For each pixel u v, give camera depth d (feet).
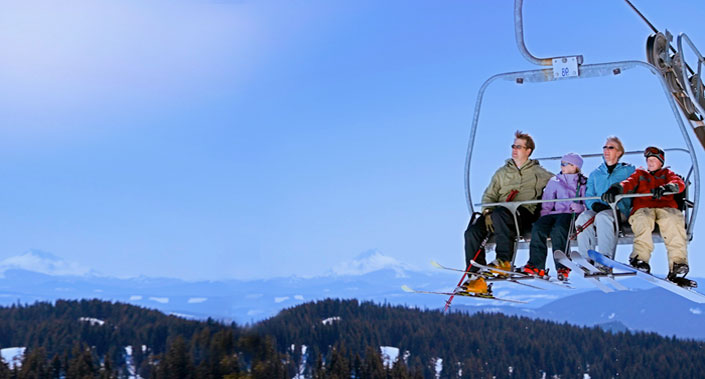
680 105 26.58
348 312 272.72
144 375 214.28
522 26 24.27
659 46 26.53
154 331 219.00
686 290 21.94
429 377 275.39
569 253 23.99
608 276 22.89
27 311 236.63
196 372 204.85
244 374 207.00
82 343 225.76
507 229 24.67
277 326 232.94
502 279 24.73
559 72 24.18
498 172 25.72
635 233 22.90
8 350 227.81
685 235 22.63
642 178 23.12
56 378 219.61
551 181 24.89
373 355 263.29
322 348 252.83
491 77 25.26
